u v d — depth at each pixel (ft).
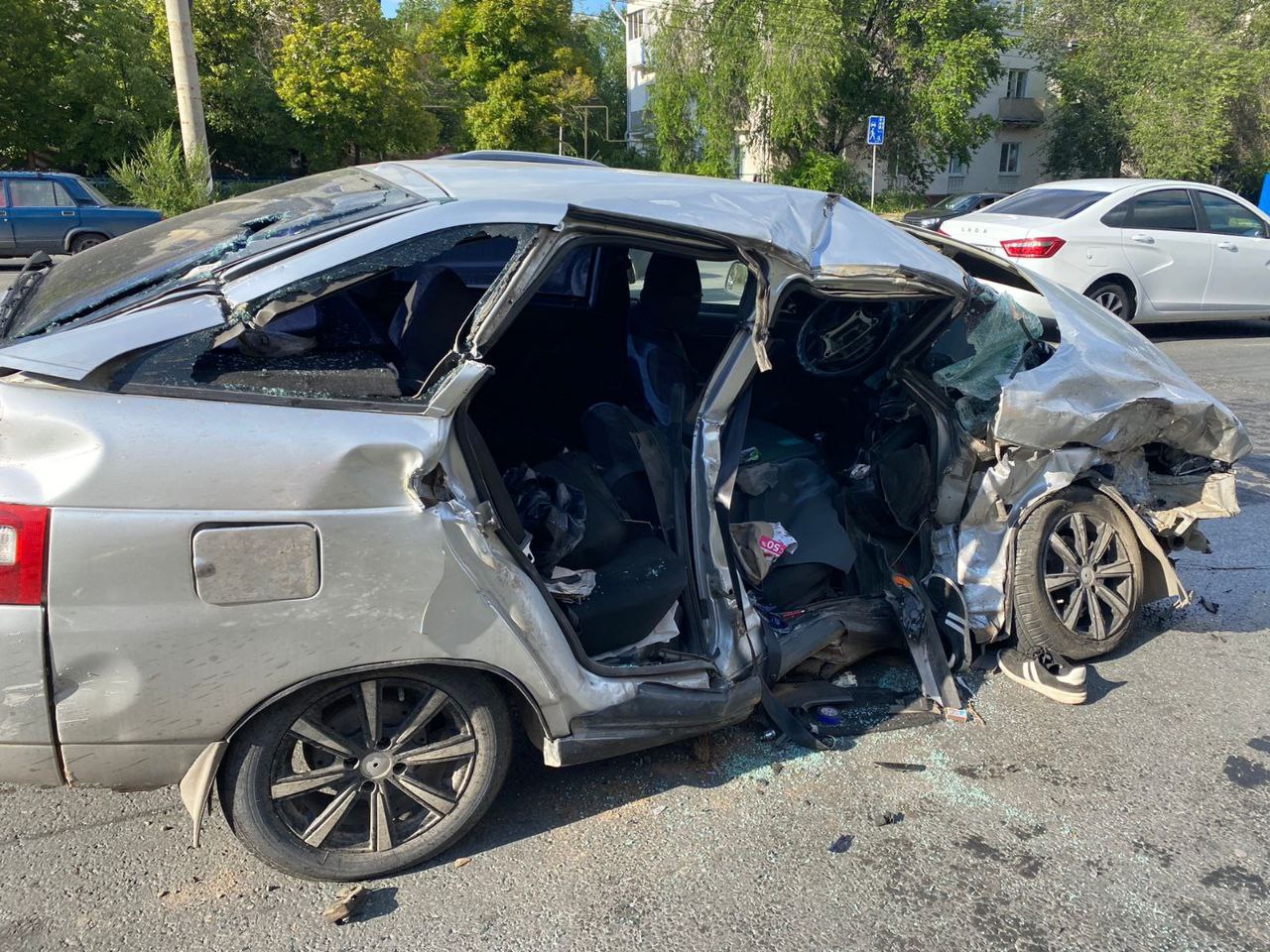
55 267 9.41
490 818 9.02
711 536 9.48
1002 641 12.31
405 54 105.40
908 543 12.17
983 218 33.55
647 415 11.24
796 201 10.23
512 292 7.68
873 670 11.91
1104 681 11.93
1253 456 21.61
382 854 8.05
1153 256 32.22
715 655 9.41
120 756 6.82
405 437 7.13
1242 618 13.85
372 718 7.71
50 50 84.38
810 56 89.71
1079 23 112.27
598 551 9.21
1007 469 11.30
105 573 6.38
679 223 8.59
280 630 6.89
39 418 6.36
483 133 125.80
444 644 7.44
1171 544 13.16
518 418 11.69
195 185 48.47
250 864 8.29
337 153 105.09
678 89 101.76
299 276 7.16
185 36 46.85
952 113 96.78
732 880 8.25
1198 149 96.27
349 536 6.96
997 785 9.70
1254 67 93.71
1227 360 31.81
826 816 9.14
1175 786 9.75
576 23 174.29
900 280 10.16
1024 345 11.62
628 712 8.59
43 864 8.21
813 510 11.84
